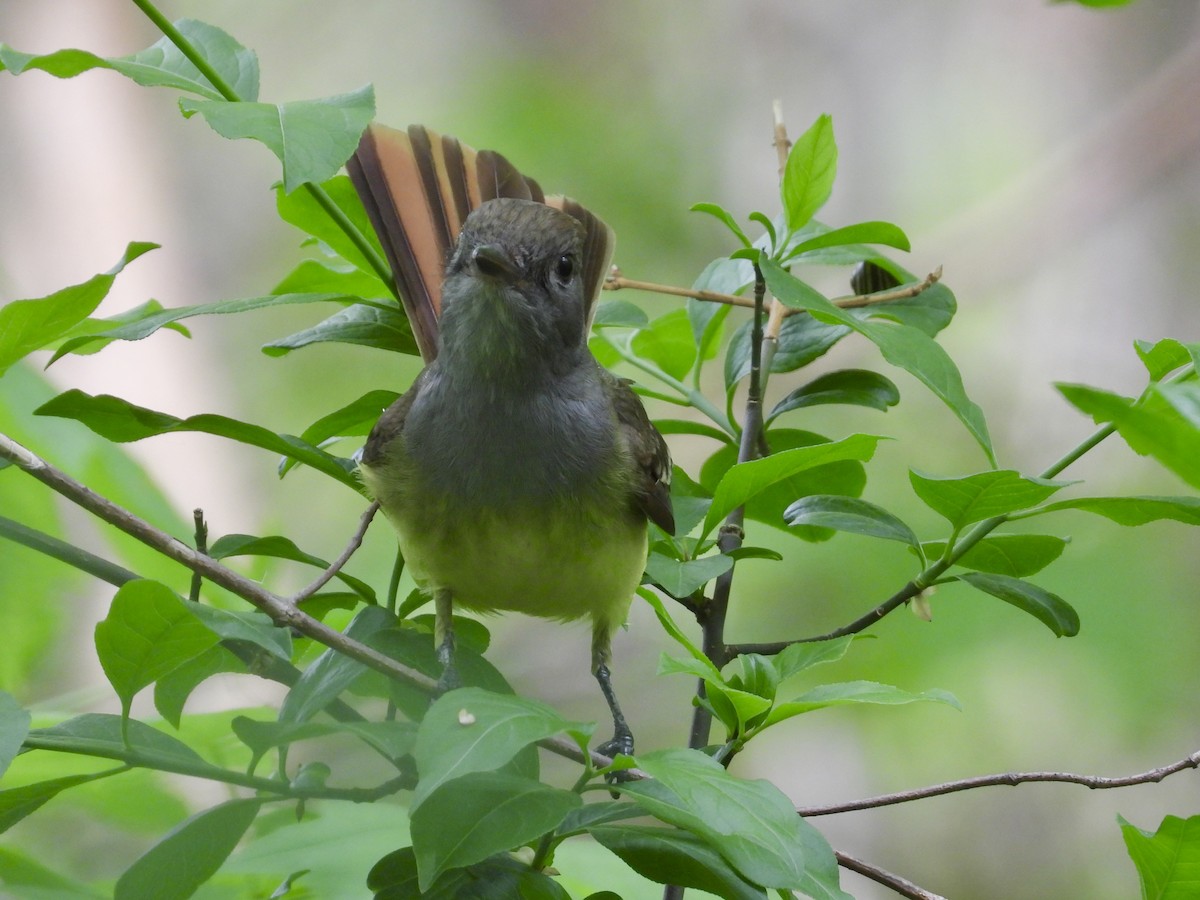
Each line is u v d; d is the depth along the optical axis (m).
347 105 5.97
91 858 7.23
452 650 6.67
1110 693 14.84
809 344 8.41
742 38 19.72
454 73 19.22
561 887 5.63
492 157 8.95
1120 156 18.38
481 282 7.65
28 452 5.55
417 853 4.99
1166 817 6.12
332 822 7.01
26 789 5.28
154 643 5.11
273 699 8.52
